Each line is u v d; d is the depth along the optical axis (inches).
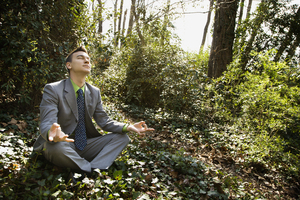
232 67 240.2
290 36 414.6
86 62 93.4
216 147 166.2
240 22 415.8
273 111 180.7
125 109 233.9
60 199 71.9
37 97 165.2
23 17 134.4
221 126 201.2
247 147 165.2
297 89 191.0
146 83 262.5
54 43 152.7
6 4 133.0
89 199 76.7
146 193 88.4
